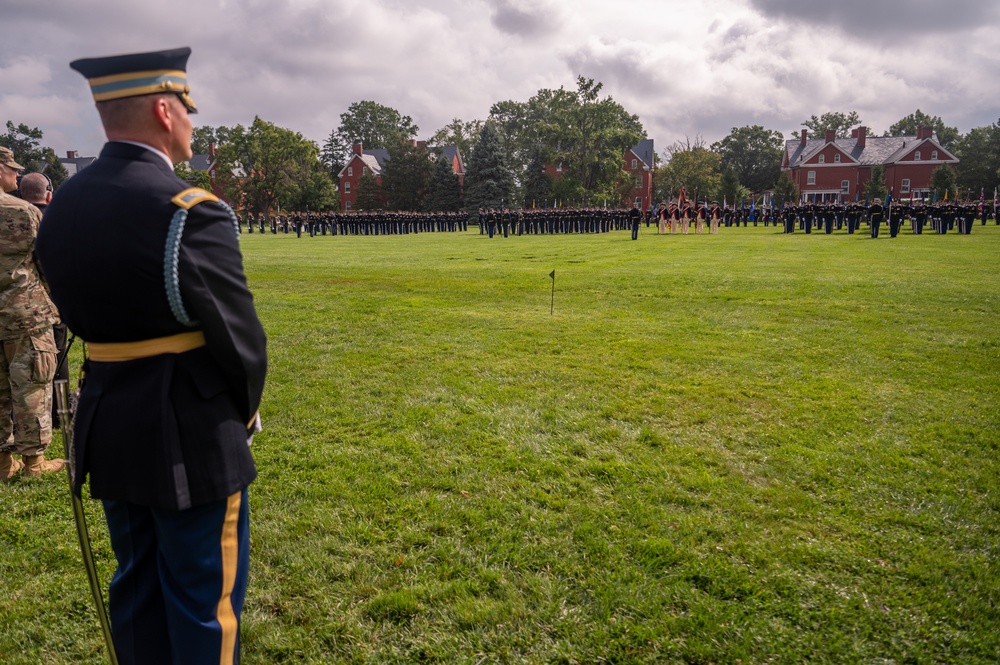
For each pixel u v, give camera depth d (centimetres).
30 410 491
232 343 217
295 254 2655
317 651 309
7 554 390
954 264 1859
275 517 429
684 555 382
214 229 218
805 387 706
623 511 436
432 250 2845
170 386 217
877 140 9219
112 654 242
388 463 514
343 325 1062
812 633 317
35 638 320
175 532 223
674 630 320
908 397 673
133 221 208
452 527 416
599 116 7738
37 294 489
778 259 2083
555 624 325
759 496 455
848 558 379
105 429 220
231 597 238
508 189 7544
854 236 3369
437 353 866
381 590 353
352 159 9912
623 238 3612
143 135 225
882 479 481
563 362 815
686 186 9088
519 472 496
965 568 369
